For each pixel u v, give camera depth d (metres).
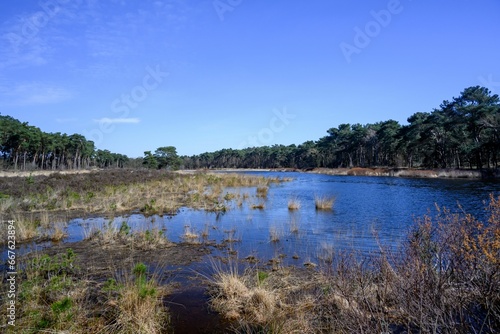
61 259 6.48
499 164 49.38
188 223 10.82
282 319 4.11
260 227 10.23
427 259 3.91
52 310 4.03
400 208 13.94
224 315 4.47
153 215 12.44
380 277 4.11
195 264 6.63
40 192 16.11
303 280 5.53
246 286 5.21
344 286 3.82
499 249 3.48
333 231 9.59
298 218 11.77
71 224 10.67
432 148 52.38
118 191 17.72
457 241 3.95
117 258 6.99
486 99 39.56
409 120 53.81
